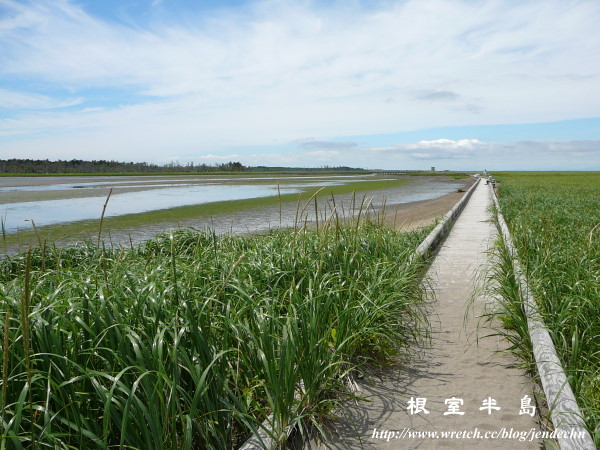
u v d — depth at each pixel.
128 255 7.05
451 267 8.59
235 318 3.58
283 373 3.21
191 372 2.79
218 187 42.34
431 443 3.19
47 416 2.33
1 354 2.59
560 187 37.19
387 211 22.78
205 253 5.80
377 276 5.65
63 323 2.92
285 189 39.50
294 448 3.16
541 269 5.51
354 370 4.23
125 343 2.88
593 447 2.67
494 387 3.95
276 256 5.62
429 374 4.21
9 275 6.64
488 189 36.69
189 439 2.61
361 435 3.29
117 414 2.64
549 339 4.06
